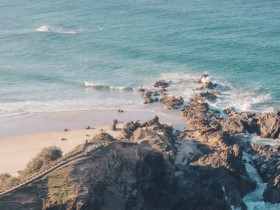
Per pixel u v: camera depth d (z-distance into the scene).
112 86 138.38
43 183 72.31
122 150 80.62
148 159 80.12
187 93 131.62
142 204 76.75
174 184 82.44
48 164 80.50
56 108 126.88
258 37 166.12
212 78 138.75
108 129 113.44
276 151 98.12
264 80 135.62
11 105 129.12
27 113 124.38
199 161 90.38
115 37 177.12
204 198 80.50
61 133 112.56
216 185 82.38
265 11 197.62
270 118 108.19
